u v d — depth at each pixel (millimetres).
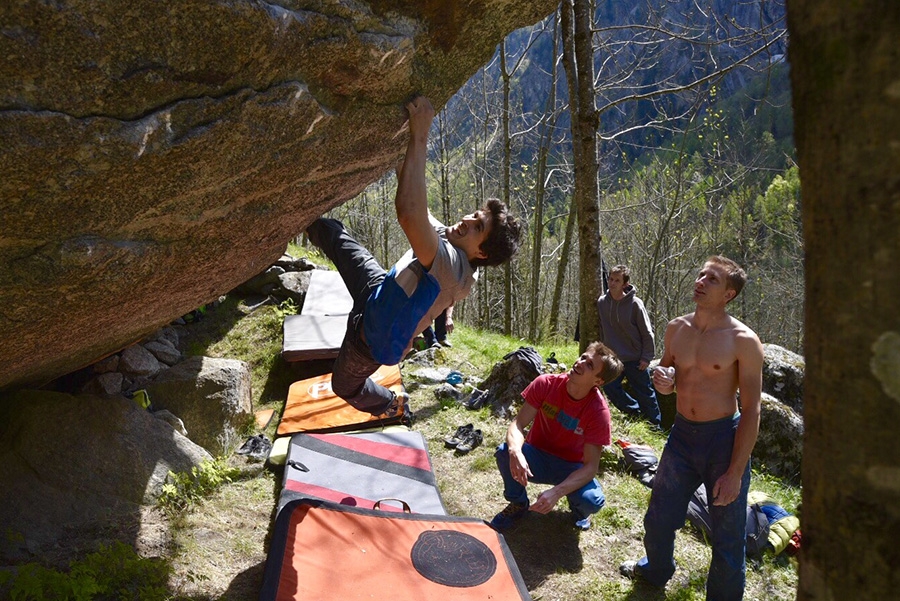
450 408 5973
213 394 5258
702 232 23750
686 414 3398
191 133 1685
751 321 26766
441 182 18406
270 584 3010
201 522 3986
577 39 5945
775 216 23125
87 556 3174
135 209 1910
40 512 3613
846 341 704
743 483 3271
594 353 3828
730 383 3271
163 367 5582
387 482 4430
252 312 7773
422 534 3605
